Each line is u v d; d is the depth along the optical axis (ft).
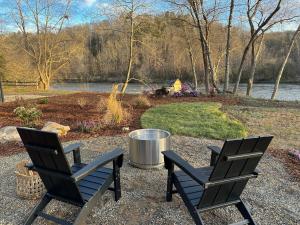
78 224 7.80
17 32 67.77
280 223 8.83
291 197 10.52
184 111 26.91
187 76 78.64
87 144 17.06
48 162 7.73
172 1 43.68
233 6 42.68
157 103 33.37
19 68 72.74
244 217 8.42
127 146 16.61
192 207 7.93
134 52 54.54
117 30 41.47
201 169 9.71
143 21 40.57
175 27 61.21
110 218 9.03
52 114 26.30
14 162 14.08
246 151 7.23
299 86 85.40
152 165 12.91
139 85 79.82
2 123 22.71
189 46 63.10
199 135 18.98
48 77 73.00
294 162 14.10
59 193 8.54
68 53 73.67
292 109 28.37
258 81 98.43
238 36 58.80
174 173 9.48
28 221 8.45
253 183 11.60
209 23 46.85
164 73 74.13
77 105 31.60
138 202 9.96
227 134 18.85
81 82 90.79
